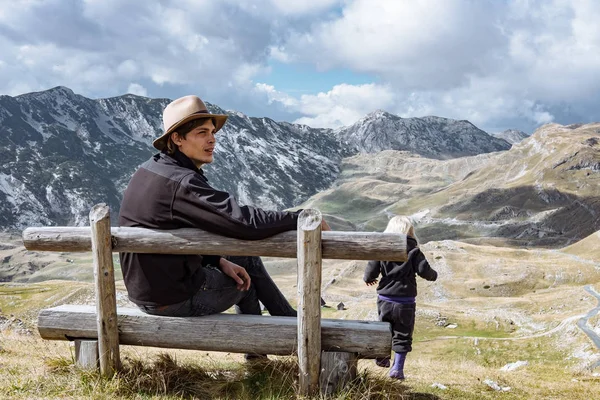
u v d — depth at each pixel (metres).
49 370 5.47
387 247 4.58
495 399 6.99
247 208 4.73
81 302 97.12
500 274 194.75
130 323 5.21
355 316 113.31
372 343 4.88
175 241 4.82
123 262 5.14
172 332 5.14
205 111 5.04
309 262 4.65
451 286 185.50
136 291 5.12
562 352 80.62
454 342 89.44
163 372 5.29
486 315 111.81
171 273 4.93
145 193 4.92
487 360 80.44
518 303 150.00
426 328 105.56
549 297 151.50
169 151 5.12
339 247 4.66
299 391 4.86
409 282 7.33
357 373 5.24
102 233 4.98
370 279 7.55
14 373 5.45
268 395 4.90
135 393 4.96
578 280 186.00
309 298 4.72
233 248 4.76
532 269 194.75
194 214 4.70
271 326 5.03
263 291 5.69
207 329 5.09
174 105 5.02
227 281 5.34
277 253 4.79
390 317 7.33
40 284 125.94
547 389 8.97
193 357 7.55
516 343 88.31
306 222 4.62
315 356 4.80
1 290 112.06
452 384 7.90
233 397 5.00
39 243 5.28
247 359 5.93
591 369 66.88
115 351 5.23
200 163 5.23
